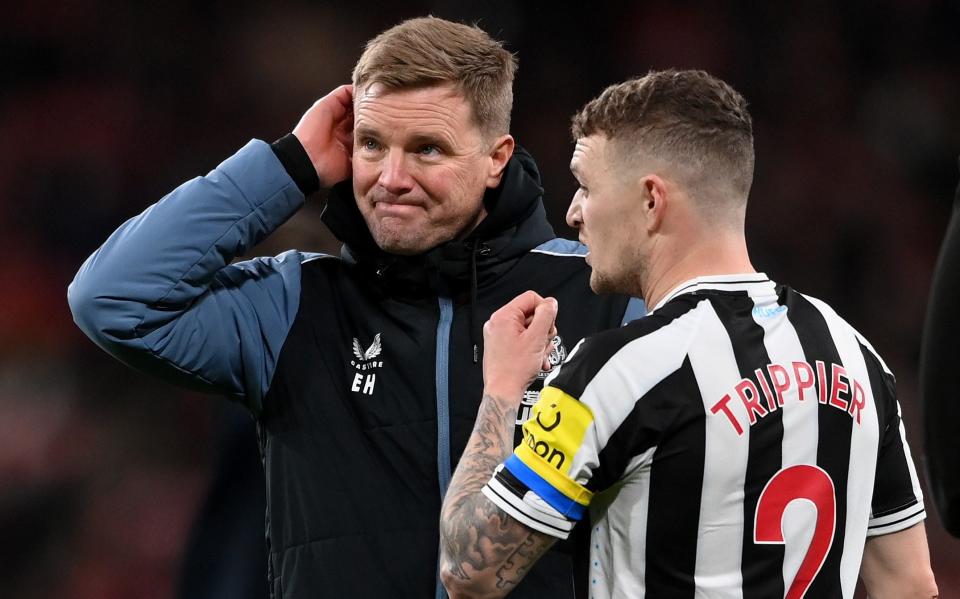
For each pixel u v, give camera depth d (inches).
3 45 1211.2
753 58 1289.4
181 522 1043.9
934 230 1230.3
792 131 1270.9
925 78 1280.8
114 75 1224.8
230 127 1232.2
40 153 1180.5
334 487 326.0
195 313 322.7
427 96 314.8
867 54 1289.4
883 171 1254.3
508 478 255.4
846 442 262.2
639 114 267.6
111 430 1076.5
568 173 1245.7
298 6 1266.0
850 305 1211.9
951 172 1250.0
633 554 254.1
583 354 259.4
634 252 273.0
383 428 327.6
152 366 322.0
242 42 1251.8
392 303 337.7
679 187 265.3
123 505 1051.9
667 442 250.8
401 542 321.4
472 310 333.1
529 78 1272.1
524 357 280.2
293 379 333.7
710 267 267.7
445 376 328.2
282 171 328.2
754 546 251.9
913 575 284.7
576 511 254.2
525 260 343.3
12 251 1141.7
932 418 221.1
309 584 322.0
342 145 338.6
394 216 320.2
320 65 1259.2
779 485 253.8
